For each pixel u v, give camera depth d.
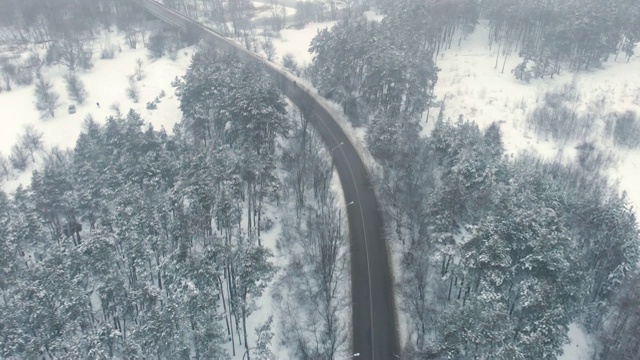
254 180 66.06
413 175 77.50
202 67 96.44
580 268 54.19
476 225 55.69
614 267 58.53
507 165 69.88
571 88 107.81
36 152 92.38
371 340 56.91
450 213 57.81
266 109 77.75
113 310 54.25
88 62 122.50
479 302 47.16
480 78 114.31
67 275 53.47
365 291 63.00
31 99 109.00
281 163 84.88
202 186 61.75
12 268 58.25
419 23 113.81
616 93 107.19
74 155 80.06
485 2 137.38
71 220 69.25
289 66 121.31
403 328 58.44
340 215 73.44
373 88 95.62
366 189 80.38
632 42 117.56
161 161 73.25
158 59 126.81
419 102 90.94
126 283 58.97
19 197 68.00
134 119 84.19
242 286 51.62
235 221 63.44
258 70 97.44
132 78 115.00
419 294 61.69
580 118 98.31
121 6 159.62
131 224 58.00
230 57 100.44
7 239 59.88
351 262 67.12
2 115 103.25
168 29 144.38
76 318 51.31
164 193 69.31
